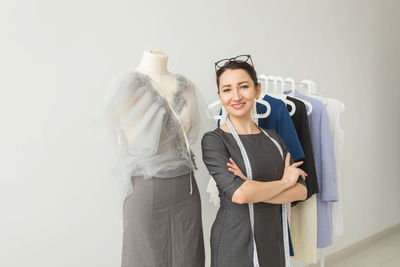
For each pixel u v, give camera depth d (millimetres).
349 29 2844
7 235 1363
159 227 1130
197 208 1232
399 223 3467
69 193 1498
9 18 1340
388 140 3328
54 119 1449
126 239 1140
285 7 2322
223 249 1119
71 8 1471
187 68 1813
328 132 1621
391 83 3342
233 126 1209
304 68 2461
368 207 3086
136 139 1085
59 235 1479
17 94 1364
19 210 1386
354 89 2912
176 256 1167
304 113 1507
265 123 1479
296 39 2400
